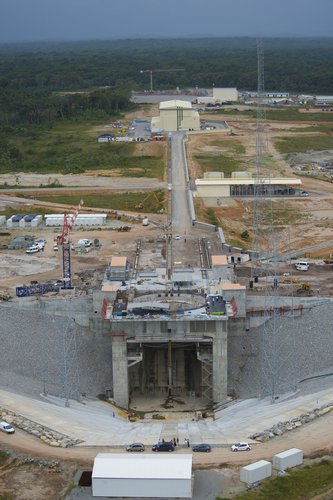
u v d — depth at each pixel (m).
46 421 129.12
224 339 156.25
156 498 102.81
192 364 167.88
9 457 114.06
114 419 143.75
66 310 168.38
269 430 121.19
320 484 105.56
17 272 193.38
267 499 102.19
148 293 170.38
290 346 157.75
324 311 162.62
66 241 194.75
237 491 103.44
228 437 121.94
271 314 165.12
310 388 141.88
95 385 159.12
